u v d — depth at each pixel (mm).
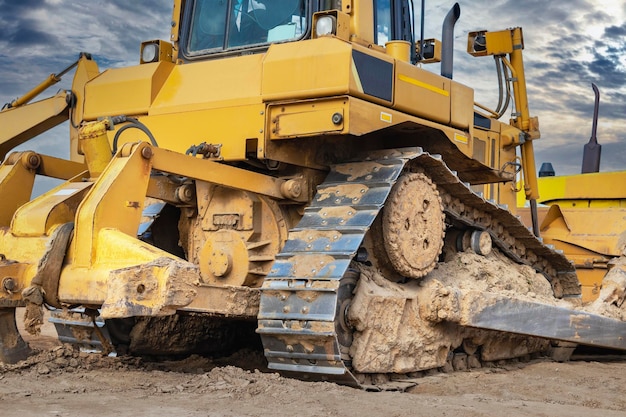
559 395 7312
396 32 9070
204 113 7992
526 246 10070
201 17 8922
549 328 8992
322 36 7645
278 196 7887
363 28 8180
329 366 6785
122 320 8438
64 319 8609
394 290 7711
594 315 9656
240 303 7051
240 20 8633
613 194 13266
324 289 6691
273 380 6547
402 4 9289
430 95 8281
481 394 7125
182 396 5934
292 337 6797
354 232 7035
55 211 6918
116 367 7379
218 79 8055
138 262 6090
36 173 8141
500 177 9672
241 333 9125
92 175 7645
